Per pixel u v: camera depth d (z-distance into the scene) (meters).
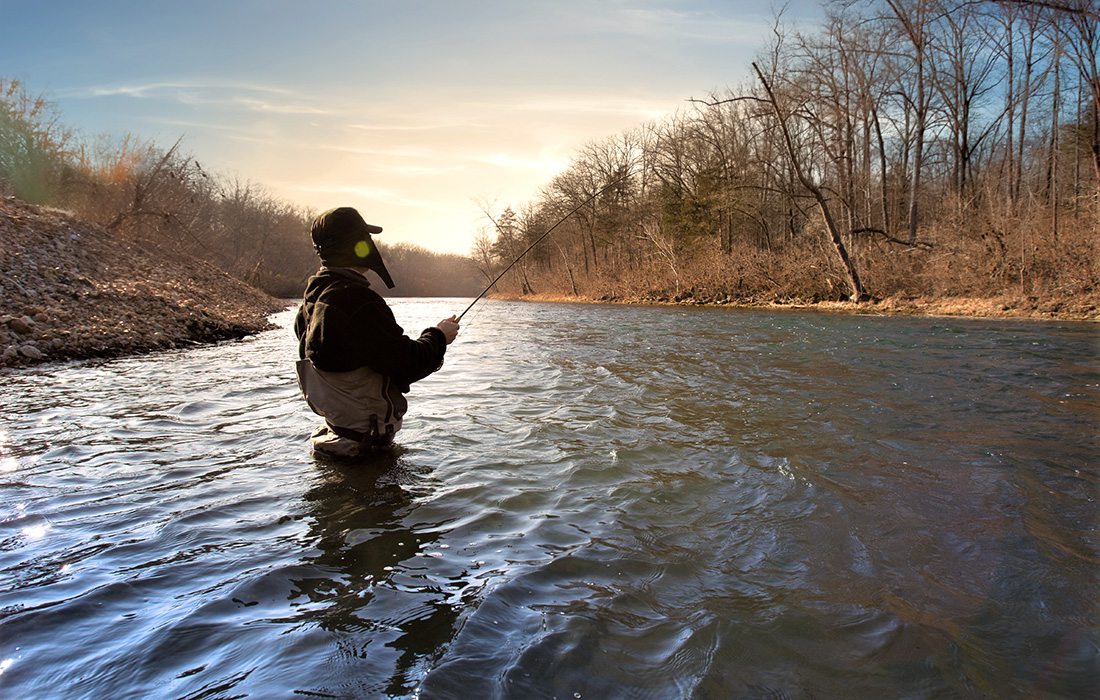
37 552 2.29
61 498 2.87
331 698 1.47
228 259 43.59
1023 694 1.53
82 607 1.88
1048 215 18.39
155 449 3.72
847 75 25.67
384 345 3.31
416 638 1.73
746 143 31.09
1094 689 1.55
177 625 1.79
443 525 2.58
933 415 4.57
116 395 5.54
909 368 6.95
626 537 2.47
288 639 1.72
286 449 3.71
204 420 4.52
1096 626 1.83
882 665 1.65
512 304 39.84
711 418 4.54
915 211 26.02
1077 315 14.51
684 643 1.73
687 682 1.56
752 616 1.89
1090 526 2.55
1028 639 1.77
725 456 3.56
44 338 8.35
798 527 2.56
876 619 1.87
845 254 21.62
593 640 1.74
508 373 6.96
